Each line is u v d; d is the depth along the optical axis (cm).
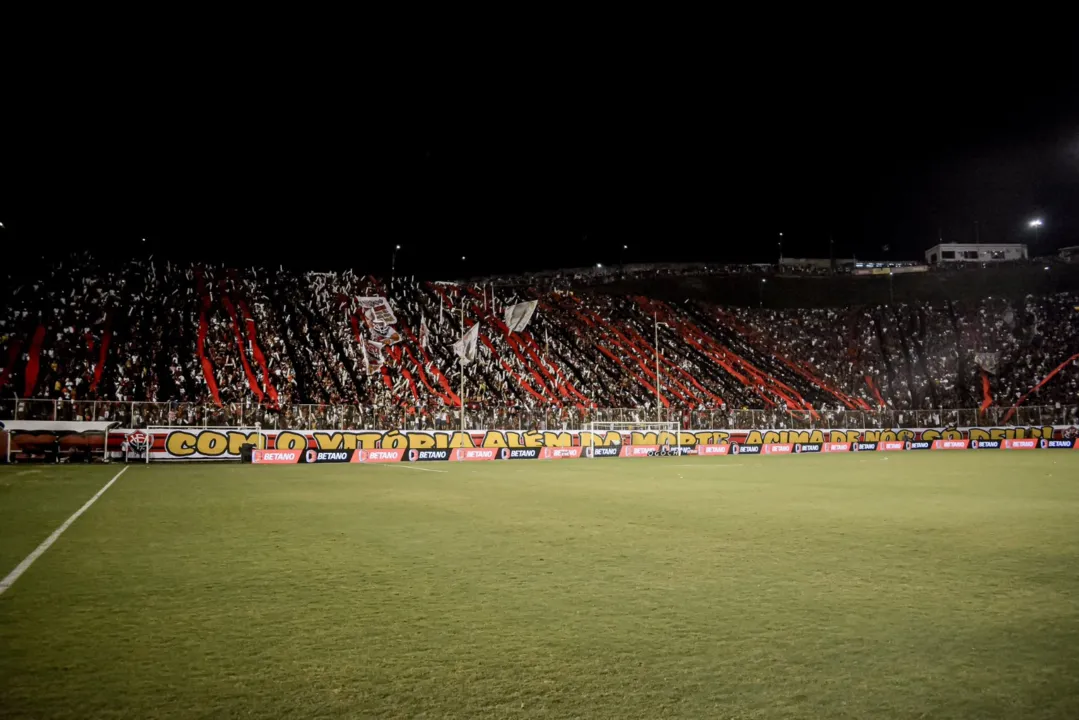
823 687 455
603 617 624
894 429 4884
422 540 1052
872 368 6266
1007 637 564
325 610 648
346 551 959
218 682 465
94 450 3198
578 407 4622
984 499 1634
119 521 1270
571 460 3694
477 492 1847
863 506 1502
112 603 675
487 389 4681
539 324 5722
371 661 506
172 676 477
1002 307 6756
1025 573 812
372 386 4338
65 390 3534
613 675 477
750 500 1633
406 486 2041
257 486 2034
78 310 4175
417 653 524
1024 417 5306
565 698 437
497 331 5412
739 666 495
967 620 614
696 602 677
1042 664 500
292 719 407
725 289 7500
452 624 601
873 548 981
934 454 4150
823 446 4716
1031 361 6119
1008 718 408
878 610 647
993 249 8162
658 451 4262
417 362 4731
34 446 3133
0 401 3306
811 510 1433
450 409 4238
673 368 5603
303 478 2367
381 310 4794
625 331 5991
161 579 781
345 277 5628
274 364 4222
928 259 8362
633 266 7769
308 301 5066
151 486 2028
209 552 952
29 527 1194
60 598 694
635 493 1814
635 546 998
